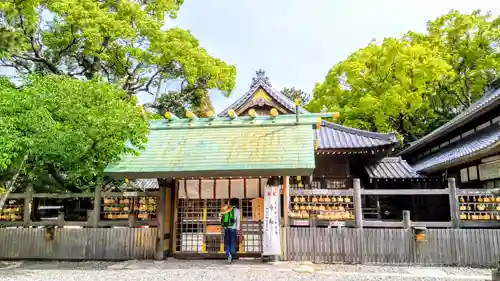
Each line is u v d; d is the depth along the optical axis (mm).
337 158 15391
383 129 24078
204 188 10531
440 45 25875
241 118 11133
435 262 9156
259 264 9219
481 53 25328
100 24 17547
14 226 10594
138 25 19312
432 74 21875
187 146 10188
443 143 18188
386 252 9328
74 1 17328
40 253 10281
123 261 9898
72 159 9344
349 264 9234
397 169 16312
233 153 9586
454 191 9586
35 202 11242
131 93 22359
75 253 10219
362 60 24578
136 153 9672
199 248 11055
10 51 7953
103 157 9711
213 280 7566
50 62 19172
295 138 9953
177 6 22406
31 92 8227
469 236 9180
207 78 23188
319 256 9484
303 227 9703
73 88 8945
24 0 16016
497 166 11797
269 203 9492
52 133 8031
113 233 10250
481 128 14703
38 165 10414
